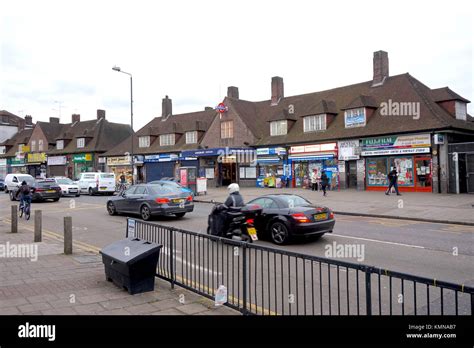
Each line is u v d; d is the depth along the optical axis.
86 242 11.45
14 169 63.75
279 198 11.36
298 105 35.03
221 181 37.91
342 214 17.75
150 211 15.77
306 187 30.06
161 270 7.32
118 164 47.75
